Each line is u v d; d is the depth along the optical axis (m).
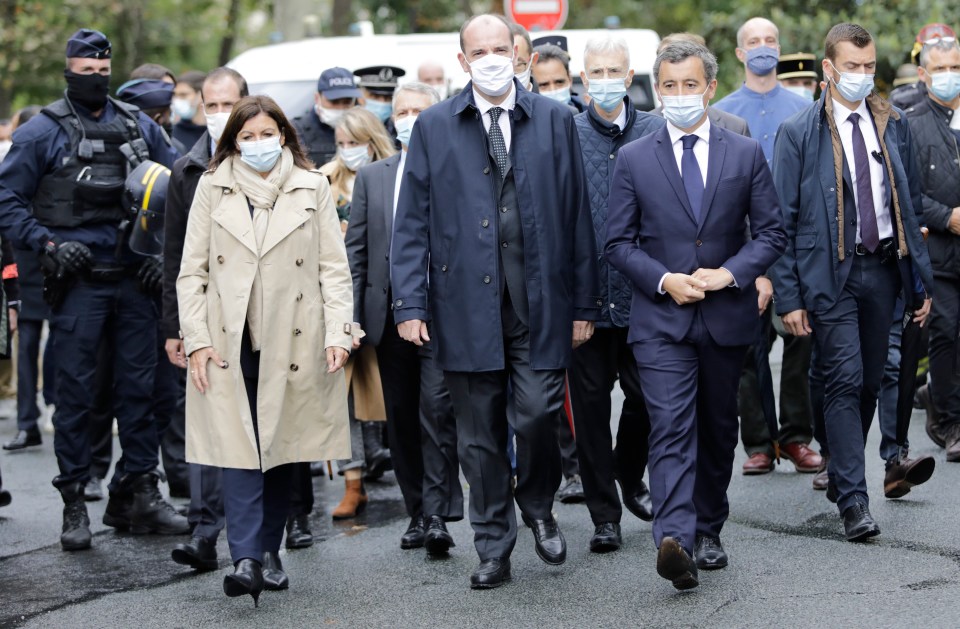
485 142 7.09
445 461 8.05
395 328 8.23
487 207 7.05
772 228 7.03
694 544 7.27
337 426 7.24
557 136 7.15
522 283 7.08
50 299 8.61
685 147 7.09
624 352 7.87
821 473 9.06
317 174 7.29
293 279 7.11
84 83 8.67
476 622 6.61
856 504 7.64
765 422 9.66
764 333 9.16
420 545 8.24
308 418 7.16
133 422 8.91
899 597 6.57
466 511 9.20
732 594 6.78
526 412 7.09
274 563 7.43
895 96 10.42
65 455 8.61
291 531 8.41
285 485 7.40
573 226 7.21
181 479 10.09
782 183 7.94
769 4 16.88
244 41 36.06
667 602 6.73
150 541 8.80
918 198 8.09
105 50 8.72
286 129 7.23
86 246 8.59
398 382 8.27
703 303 6.96
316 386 7.16
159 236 8.45
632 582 7.11
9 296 12.37
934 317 9.72
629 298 7.67
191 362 7.06
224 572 7.87
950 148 9.66
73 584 7.76
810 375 8.92
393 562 7.92
